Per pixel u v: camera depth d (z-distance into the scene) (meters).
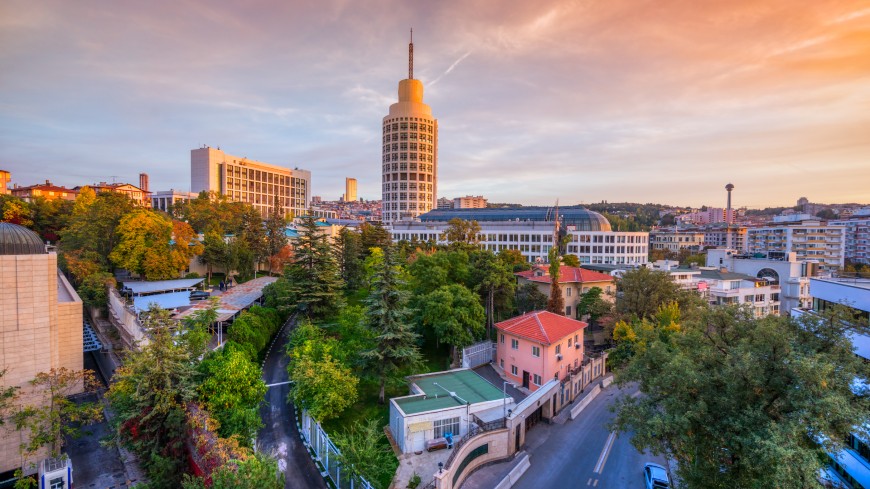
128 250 65.56
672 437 27.06
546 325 50.47
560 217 148.38
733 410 24.56
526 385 49.09
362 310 49.12
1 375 31.59
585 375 54.75
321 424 38.38
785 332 25.28
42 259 35.53
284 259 85.00
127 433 31.38
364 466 28.34
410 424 35.78
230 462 23.75
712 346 29.50
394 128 196.75
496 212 165.25
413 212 195.88
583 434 43.94
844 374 23.67
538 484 35.81
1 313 33.53
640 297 64.88
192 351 36.62
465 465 35.00
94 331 56.03
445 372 47.00
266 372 47.22
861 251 155.25
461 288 54.28
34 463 33.31
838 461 29.30
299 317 50.34
